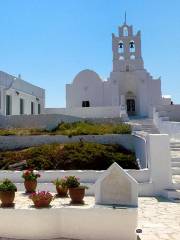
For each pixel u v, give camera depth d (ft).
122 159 63.98
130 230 26.25
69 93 164.14
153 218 33.12
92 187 44.55
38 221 27.30
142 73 158.71
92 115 137.08
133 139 73.97
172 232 28.35
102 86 161.38
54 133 78.48
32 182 44.91
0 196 30.60
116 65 162.30
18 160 64.03
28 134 77.92
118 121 107.45
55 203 33.99
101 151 65.46
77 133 76.43
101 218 26.76
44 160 62.28
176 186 45.73
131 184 28.71
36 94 140.97
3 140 76.02
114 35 165.27
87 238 26.94
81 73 163.32
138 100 160.56
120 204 28.66
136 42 164.14
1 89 101.86
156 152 46.21
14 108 112.37
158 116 102.32
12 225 27.58
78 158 62.59
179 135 77.20
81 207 28.04
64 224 27.63
